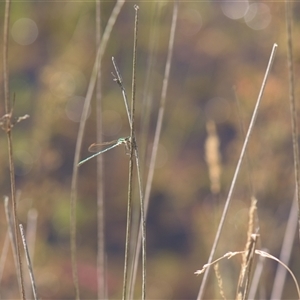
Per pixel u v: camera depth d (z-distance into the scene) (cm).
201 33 1202
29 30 1142
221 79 1175
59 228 1077
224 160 997
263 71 979
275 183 765
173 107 1166
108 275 1143
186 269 1169
